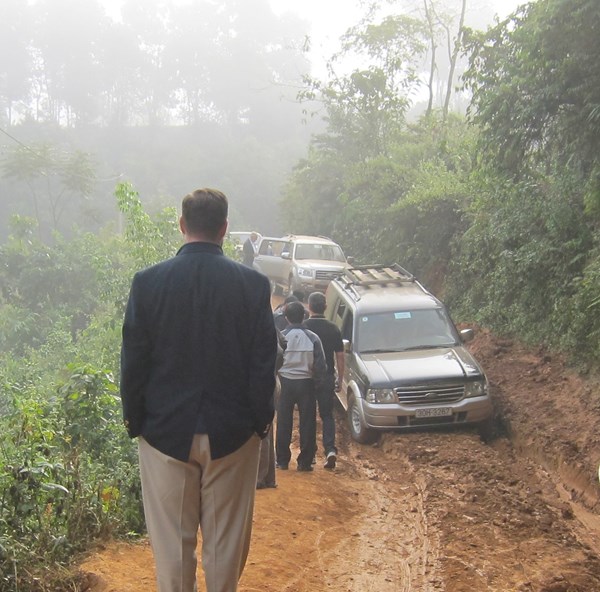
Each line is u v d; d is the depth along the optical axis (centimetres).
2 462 593
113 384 790
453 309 1908
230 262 357
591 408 1091
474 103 1448
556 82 1182
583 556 664
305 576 595
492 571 619
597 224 1379
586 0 1081
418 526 750
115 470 708
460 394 1157
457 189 2088
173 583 354
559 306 1348
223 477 352
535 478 980
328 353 996
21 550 519
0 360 2536
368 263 2670
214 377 347
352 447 1166
